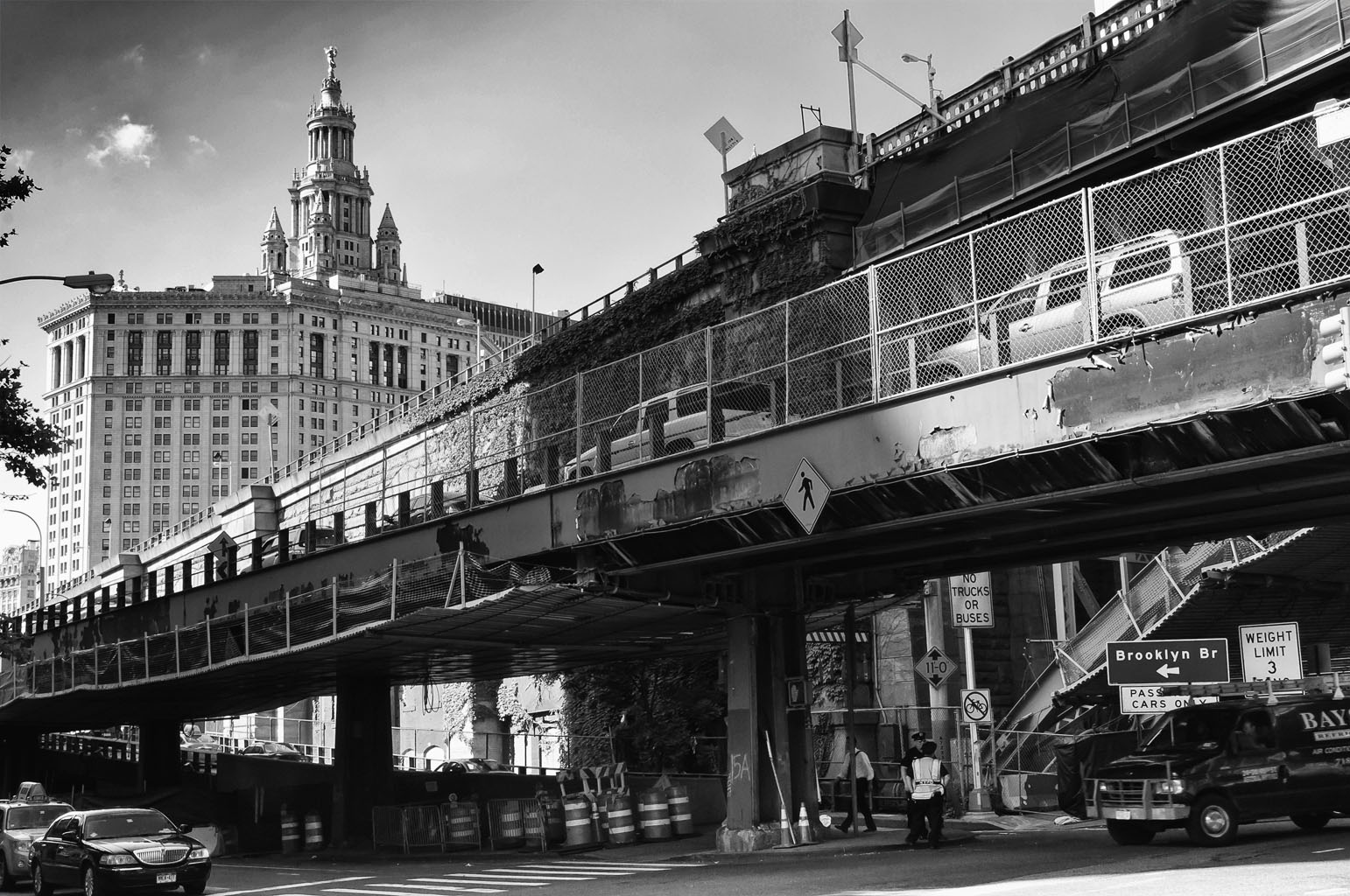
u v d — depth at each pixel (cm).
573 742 4775
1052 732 3222
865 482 1958
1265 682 2653
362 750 3847
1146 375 1614
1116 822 2067
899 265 2098
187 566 3975
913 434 1897
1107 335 1712
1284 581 3181
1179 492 1853
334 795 3828
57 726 5606
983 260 1980
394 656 3397
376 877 2494
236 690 4338
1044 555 2500
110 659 4288
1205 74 2653
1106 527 2156
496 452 2895
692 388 2338
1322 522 2062
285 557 3506
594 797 3028
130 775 5744
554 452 2636
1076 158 2942
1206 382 1552
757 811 2508
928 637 3656
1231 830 1917
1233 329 1535
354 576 3203
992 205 3148
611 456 2497
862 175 3747
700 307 4284
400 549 3055
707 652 3625
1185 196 1841
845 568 2609
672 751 4056
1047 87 3181
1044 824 2734
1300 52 2473
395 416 6856
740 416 2256
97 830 2353
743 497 2169
